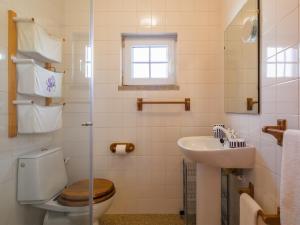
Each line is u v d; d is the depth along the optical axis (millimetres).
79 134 1720
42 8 1594
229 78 1803
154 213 2102
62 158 1722
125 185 2098
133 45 2156
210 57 2064
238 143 1382
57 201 1546
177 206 2098
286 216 794
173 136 2084
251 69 1353
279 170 1049
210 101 2070
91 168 1601
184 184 2018
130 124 2084
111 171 2092
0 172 1248
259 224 1094
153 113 2082
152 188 2098
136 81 2164
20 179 1395
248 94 1401
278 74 1049
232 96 1728
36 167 1409
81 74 1723
